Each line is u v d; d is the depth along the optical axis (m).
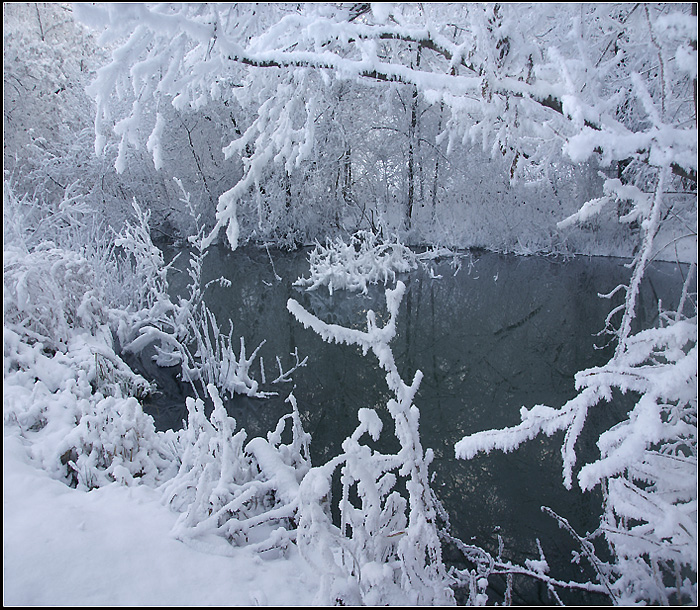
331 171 15.46
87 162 15.04
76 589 2.11
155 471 3.47
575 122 2.59
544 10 2.88
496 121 3.55
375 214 15.79
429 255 13.59
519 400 6.04
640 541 2.62
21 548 2.30
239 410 5.64
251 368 6.88
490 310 9.62
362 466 2.30
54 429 3.69
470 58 3.07
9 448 3.30
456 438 5.14
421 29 3.11
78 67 16.09
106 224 14.86
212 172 15.98
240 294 10.62
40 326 5.28
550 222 13.59
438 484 4.30
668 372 2.34
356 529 2.36
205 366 6.10
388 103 12.64
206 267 12.94
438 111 14.77
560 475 4.44
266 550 2.65
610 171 11.88
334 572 2.25
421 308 9.84
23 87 15.39
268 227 14.93
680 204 3.38
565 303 9.75
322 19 3.08
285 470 3.30
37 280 5.39
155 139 3.38
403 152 15.32
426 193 15.53
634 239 12.85
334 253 11.45
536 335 8.27
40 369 4.50
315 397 6.03
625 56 3.75
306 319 2.01
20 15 15.02
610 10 3.21
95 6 2.40
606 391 2.45
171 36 3.01
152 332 6.42
